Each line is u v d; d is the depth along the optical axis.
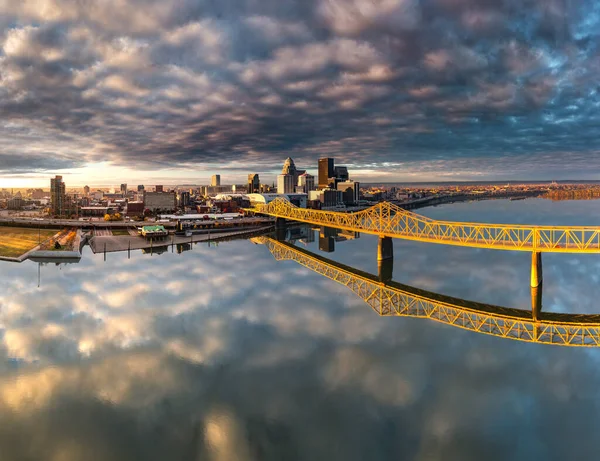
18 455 52.69
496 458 53.03
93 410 63.25
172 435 57.22
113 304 119.88
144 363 80.00
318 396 68.25
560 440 56.09
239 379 73.50
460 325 100.44
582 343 86.62
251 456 53.19
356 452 54.22
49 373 75.50
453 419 61.47
